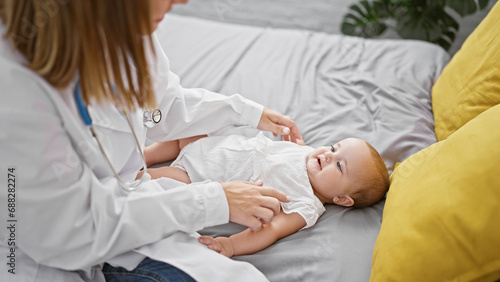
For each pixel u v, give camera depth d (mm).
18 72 732
